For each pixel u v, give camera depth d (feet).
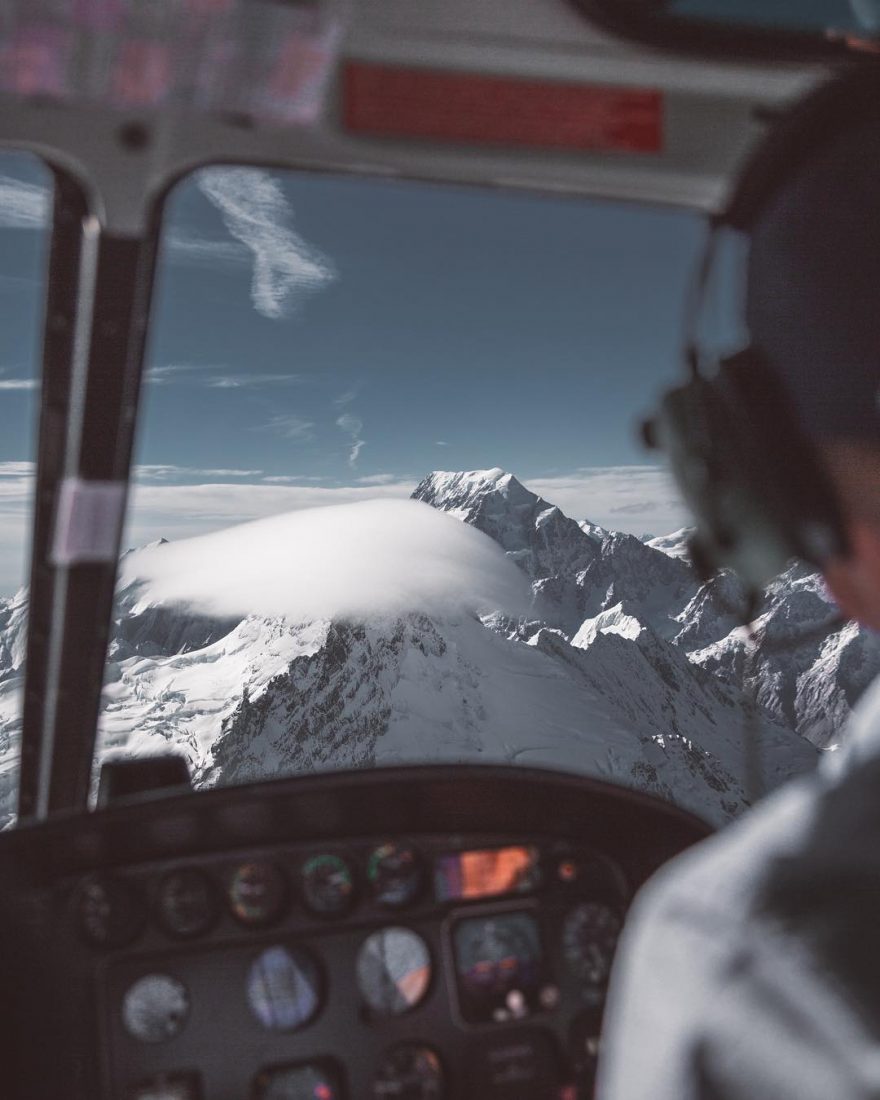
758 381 0.93
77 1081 3.24
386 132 2.22
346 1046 3.44
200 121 2.17
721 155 2.43
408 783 3.37
